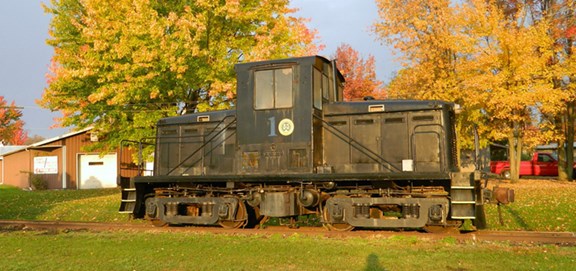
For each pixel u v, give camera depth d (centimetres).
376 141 977
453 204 867
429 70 2248
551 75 2139
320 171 964
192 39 1688
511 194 884
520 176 3198
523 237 847
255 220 1085
